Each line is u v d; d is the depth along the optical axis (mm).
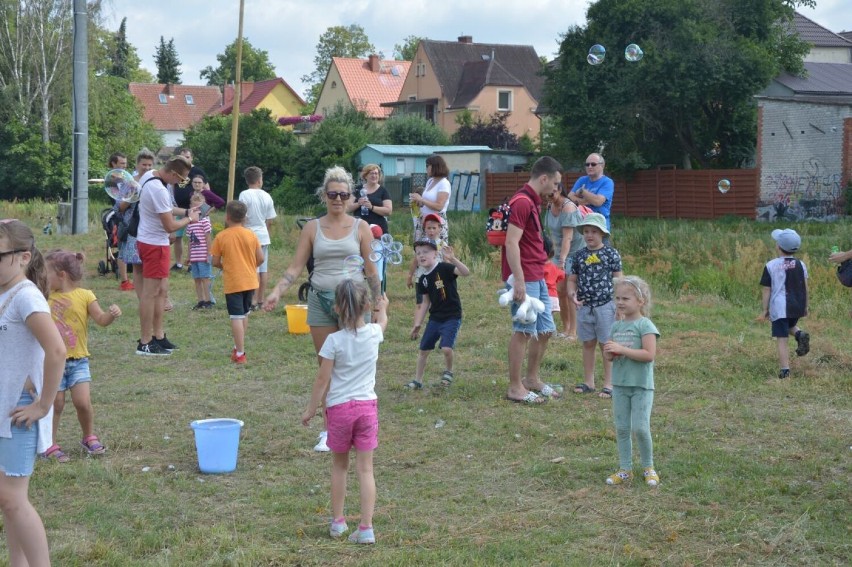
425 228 8062
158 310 9289
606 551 4668
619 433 5688
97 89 44250
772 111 31453
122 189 10422
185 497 5445
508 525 4996
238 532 4902
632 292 5582
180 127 78562
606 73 33438
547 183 7488
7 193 44281
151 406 7395
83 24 20594
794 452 6195
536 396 7543
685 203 34406
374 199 10742
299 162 42875
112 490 5523
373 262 6102
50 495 5426
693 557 4586
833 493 5422
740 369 8562
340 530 4848
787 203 31375
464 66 59188
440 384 8148
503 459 6133
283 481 5742
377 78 68688
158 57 103500
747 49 31531
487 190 39844
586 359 7918
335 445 4785
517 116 57594
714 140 35094
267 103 74875
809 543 4738
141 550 4695
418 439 6582
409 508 5266
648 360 5527
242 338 8953
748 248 16281
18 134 43219
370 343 4824
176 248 15094
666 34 32344
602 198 9578
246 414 7215
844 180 29844
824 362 8734
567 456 6176
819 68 35906
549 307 7766
